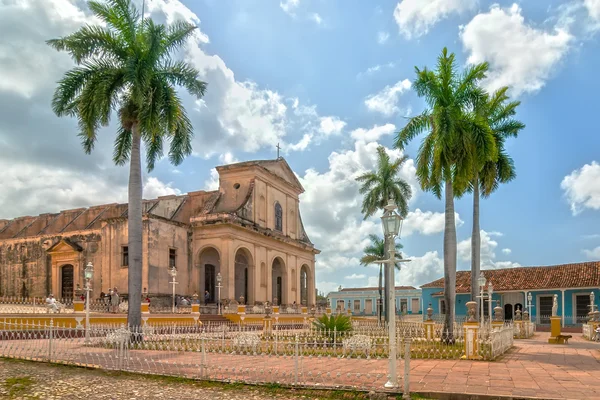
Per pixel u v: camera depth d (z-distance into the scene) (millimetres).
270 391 9547
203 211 39875
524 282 39344
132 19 19656
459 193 22250
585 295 36844
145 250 33625
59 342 15398
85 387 9898
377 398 8930
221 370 11070
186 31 20766
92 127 18766
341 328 19328
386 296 34156
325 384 9648
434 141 20172
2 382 10109
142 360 12523
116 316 23391
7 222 47812
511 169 25031
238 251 40188
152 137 19281
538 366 12703
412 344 18094
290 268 46000
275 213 44625
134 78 18219
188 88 20984
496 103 24000
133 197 19234
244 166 41062
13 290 39000
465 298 42344
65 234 37531
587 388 9438
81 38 19062
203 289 38250
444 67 20641
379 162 38062
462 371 11586
